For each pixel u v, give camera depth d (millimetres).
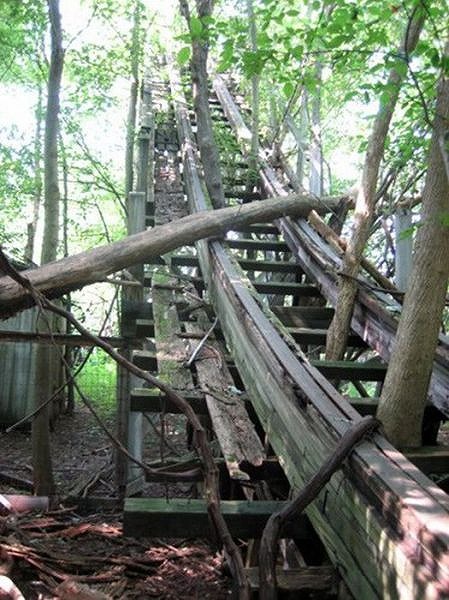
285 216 5914
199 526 2674
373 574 2086
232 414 3555
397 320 3896
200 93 6121
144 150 7840
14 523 4156
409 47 3330
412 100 3600
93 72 8984
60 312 3006
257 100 8281
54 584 3418
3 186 9844
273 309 5258
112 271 4645
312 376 3053
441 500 1957
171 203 7363
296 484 2820
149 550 4062
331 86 7531
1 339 5129
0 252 2814
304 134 9391
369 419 2461
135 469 5895
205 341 4523
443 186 2656
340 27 3090
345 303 4332
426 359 2869
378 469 2178
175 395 2930
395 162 5117
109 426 9195
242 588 2344
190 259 6059
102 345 3008
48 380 5762
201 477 2910
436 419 3539
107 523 4949
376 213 6133
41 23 6840
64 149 9711
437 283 2754
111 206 13289
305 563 3090
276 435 3174
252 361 3713
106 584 3529
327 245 5430
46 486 5754
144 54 9766
